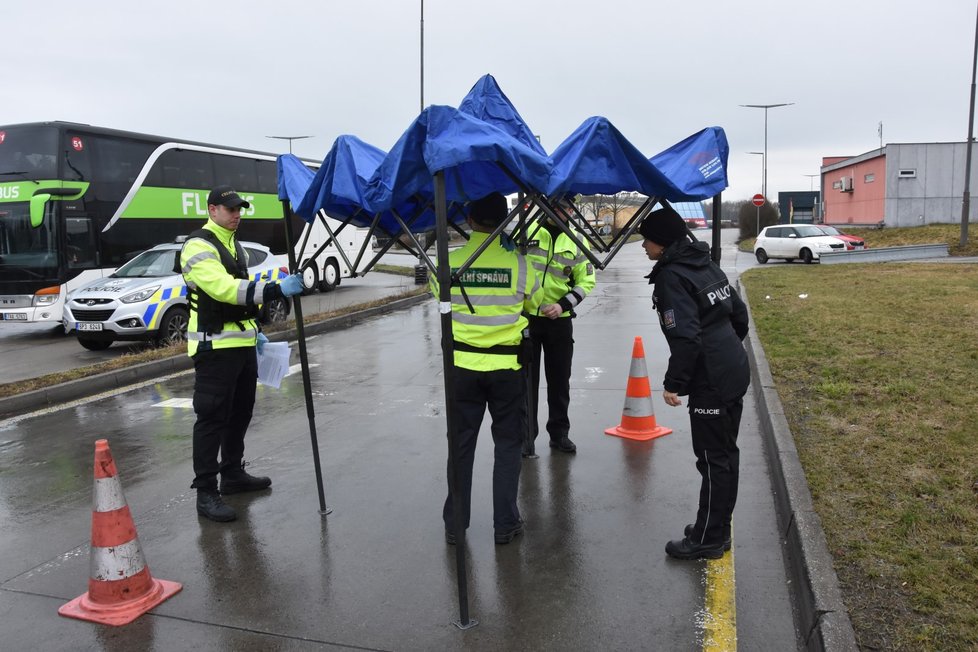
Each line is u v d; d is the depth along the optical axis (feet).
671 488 15.48
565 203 13.85
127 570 11.12
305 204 13.80
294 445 19.62
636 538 13.11
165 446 20.26
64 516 15.21
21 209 42.65
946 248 84.23
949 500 12.57
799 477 14.06
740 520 13.85
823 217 151.12
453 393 10.18
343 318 46.42
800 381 21.89
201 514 14.74
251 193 58.59
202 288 13.94
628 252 123.85
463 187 12.32
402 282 80.28
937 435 15.84
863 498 12.87
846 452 15.29
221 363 14.38
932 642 8.73
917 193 116.16
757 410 21.40
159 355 32.40
